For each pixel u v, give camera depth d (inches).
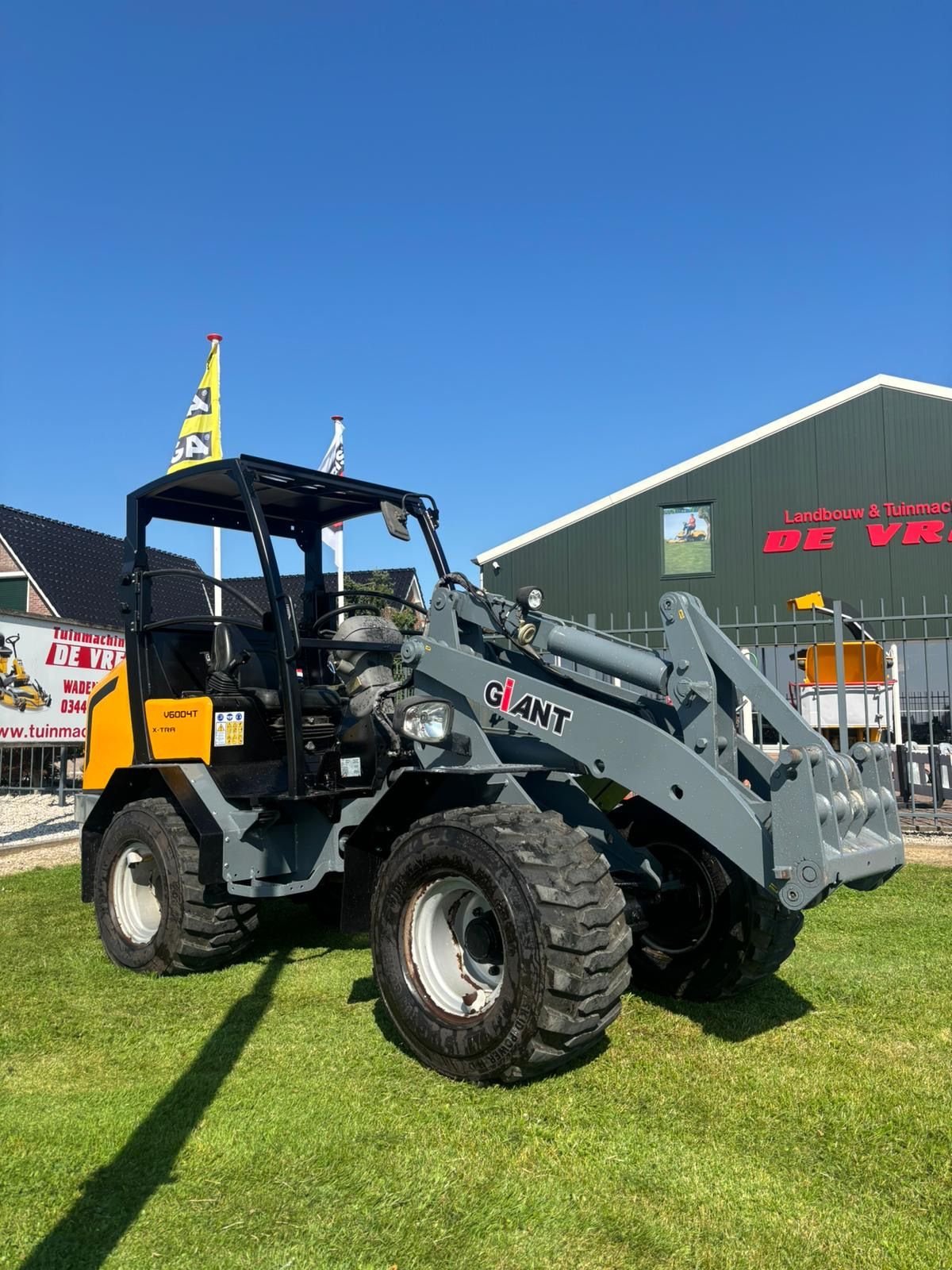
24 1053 142.0
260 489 196.2
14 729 420.2
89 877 205.3
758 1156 108.5
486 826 128.3
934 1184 102.7
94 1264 89.5
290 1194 101.0
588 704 140.3
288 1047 142.1
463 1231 94.2
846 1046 141.0
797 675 410.3
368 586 820.6
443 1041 128.6
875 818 137.9
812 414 773.3
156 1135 114.2
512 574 835.4
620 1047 141.1
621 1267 88.7
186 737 184.7
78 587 949.8
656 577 800.9
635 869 149.6
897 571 754.8
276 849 176.9
